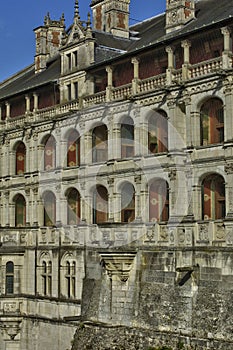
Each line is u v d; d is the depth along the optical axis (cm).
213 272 3219
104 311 3806
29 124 4806
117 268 3681
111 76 4134
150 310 3512
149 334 3447
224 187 3581
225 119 3450
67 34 4612
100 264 3900
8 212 5081
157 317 3466
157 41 3794
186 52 3666
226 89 3438
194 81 3597
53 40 5425
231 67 3400
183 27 3994
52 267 4378
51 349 4238
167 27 4125
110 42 4478
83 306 3991
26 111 4906
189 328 3275
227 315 3097
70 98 4512
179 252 3412
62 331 4150
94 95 4222
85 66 4347
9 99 5119
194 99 3619
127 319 3644
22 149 5134
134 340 3516
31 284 4559
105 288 3825
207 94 3553
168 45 3753
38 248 4525
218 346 3086
